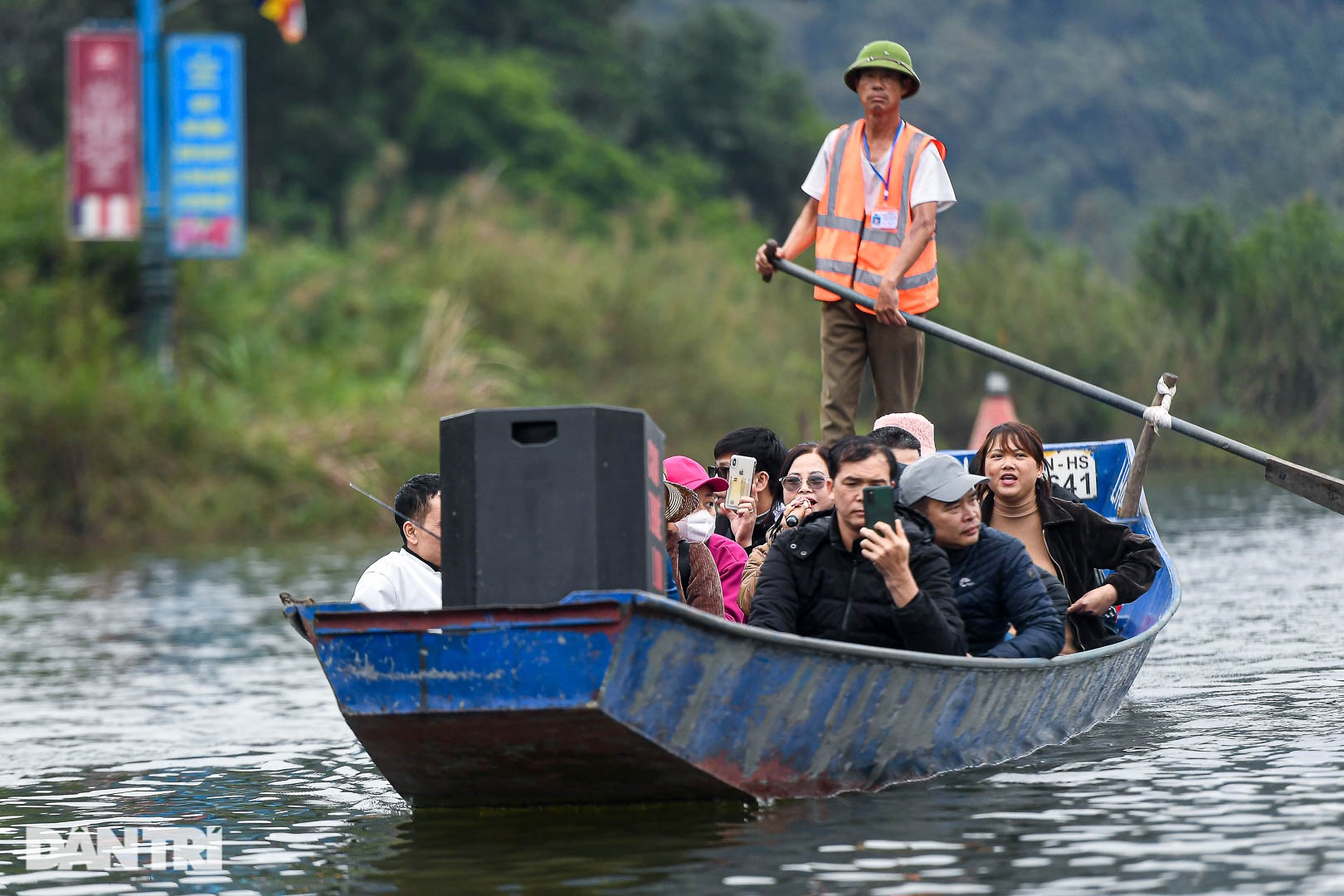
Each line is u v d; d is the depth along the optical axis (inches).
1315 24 5999.0
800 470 890.7
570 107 6688.0
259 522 2773.1
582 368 3730.3
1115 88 7578.7
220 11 5255.9
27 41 5029.5
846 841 667.4
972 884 604.4
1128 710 951.6
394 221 4035.4
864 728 740.7
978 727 797.2
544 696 663.1
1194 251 2662.4
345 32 5536.4
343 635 681.0
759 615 781.9
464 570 673.0
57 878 679.1
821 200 1168.8
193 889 653.9
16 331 2883.9
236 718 1079.6
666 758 685.9
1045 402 2940.5
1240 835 657.0
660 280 3966.5
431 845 690.8
